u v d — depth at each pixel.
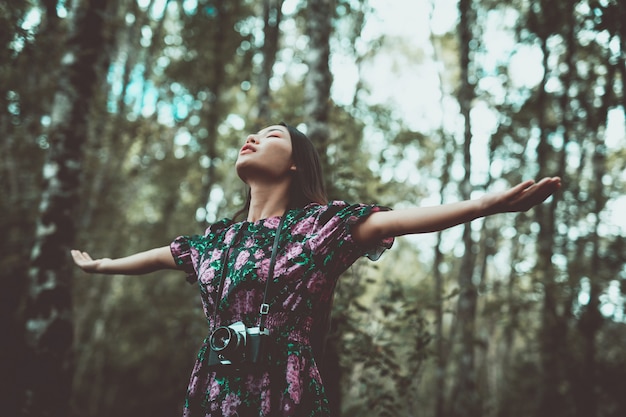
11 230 9.41
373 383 4.77
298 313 1.74
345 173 5.29
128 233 15.05
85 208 11.09
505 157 12.38
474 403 9.21
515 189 1.50
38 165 9.41
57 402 5.50
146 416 16.69
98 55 6.45
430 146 12.99
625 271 10.72
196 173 15.45
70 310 5.86
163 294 16.95
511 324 10.59
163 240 15.62
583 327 10.30
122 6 11.96
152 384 17.22
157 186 16.42
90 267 2.30
